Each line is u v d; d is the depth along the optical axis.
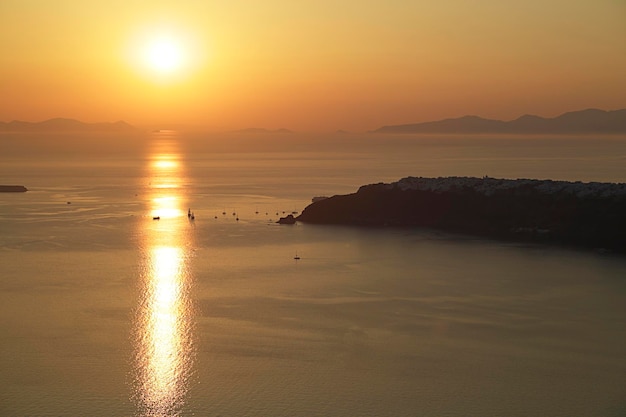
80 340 52.59
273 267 75.81
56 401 42.75
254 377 46.00
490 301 62.00
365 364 47.97
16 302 62.00
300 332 54.09
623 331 54.19
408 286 67.12
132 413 41.38
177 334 53.75
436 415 41.06
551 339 52.50
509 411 41.56
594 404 42.41
